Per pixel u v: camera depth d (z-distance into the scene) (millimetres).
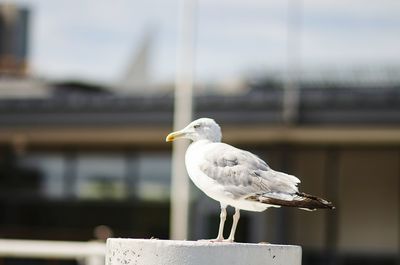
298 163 22844
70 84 24219
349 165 22469
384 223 22078
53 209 23859
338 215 22344
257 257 6074
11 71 24719
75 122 21375
